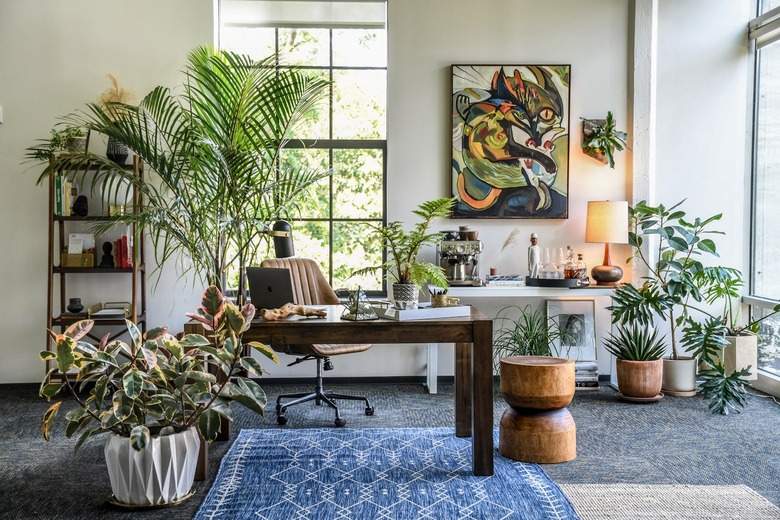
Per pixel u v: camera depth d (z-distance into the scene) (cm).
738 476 354
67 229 560
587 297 588
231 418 320
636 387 511
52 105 561
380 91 599
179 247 556
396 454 385
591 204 555
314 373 578
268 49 595
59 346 298
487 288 541
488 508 309
